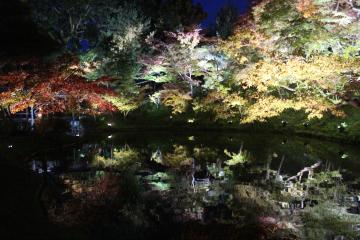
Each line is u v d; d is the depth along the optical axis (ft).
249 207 28.07
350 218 25.89
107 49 95.96
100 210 27.22
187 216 26.17
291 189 33.22
